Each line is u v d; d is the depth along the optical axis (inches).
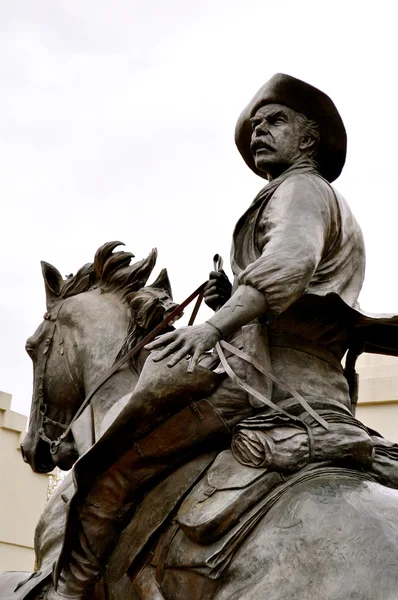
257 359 151.4
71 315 186.1
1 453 313.4
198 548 143.0
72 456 184.4
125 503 152.9
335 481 140.6
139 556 151.3
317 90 172.1
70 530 150.6
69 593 153.6
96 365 178.7
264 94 174.6
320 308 158.6
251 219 164.1
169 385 148.8
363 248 168.4
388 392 288.7
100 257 187.9
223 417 150.4
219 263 172.4
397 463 153.9
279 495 141.9
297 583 131.5
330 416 149.2
